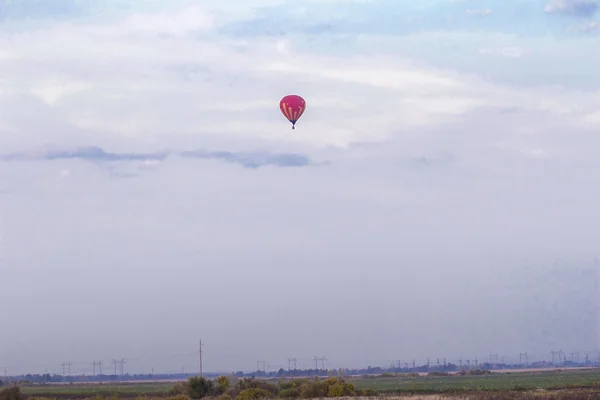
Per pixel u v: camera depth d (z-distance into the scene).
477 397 97.25
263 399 107.12
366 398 103.69
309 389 111.31
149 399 109.69
